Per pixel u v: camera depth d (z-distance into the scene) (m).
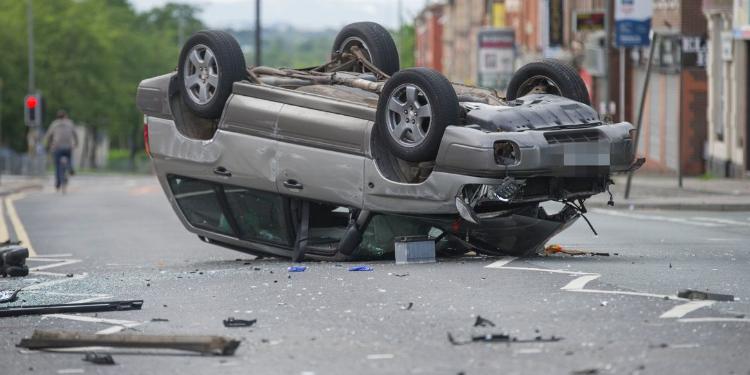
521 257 21.81
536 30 108.38
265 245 23.14
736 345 12.84
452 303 15.88
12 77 152.88
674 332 13.56
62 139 62.59
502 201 20.36
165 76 23.62
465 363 12.21
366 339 13.69
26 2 158.50
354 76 22.88
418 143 20.39
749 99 60.59
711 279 18.27
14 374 12.53
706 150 69.19
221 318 15.52
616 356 12.33
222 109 22.84
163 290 18.58
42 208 47.84
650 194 48.25
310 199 21.95
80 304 17.08
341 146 21.36
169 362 12.77
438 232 21.88
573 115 21.00
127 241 31.80
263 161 22.25
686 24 68.75
